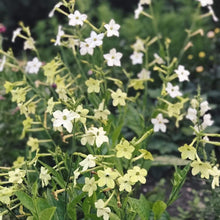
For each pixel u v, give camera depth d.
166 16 3.40
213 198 1.69
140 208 1.37
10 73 2.14
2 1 4.20
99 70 1.60
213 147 2.26
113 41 3.08
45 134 1.94
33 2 4.21
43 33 3.44
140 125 1.95
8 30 4.11
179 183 1.41
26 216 1.49
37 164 1.76
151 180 2.31
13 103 2.17
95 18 3.33
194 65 3.08
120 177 1.25
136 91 2.74
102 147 1.53
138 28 3.21
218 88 2.91
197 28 3.29
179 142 2.45
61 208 1.40
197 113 1.50
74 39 1.79
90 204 1.34
